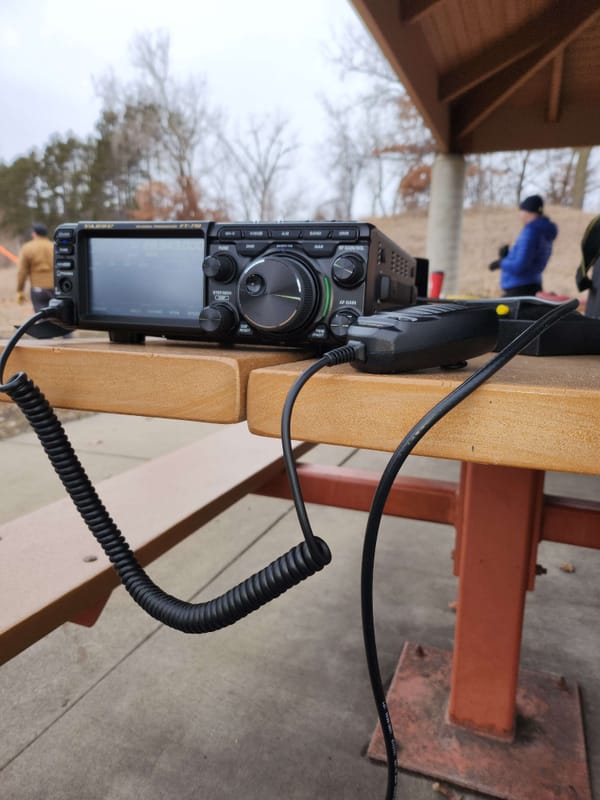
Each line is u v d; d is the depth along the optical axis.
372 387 0.42
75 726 1.21
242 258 0.59
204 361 0.48
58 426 0.62
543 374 0.50
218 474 1.26
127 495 1.13
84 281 0.68
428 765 1.10
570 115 4.95
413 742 1.15
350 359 0.46
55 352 0.56
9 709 1.27
